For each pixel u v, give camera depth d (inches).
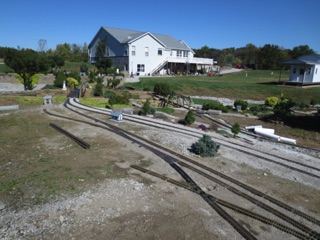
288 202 283.1
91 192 276.4
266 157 424.2
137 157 386.0
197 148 413.1
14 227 217.2
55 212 239.5
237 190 297.0
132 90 1202.0
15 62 1103.0
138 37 1893.5
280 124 749.3
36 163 352.8
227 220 239.3
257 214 249.4
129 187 290.7
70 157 377.7
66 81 1235.2
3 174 317.1
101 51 2092.8
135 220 232.8
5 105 774.5
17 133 499.5
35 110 731.4
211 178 323.3
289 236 224.7
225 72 2564.0
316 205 280.5
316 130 689.0
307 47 3383.4
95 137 478.3
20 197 264.2
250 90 1355.8
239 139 556.4
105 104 829.2
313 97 1183.6
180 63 2279.8
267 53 3021.7
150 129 551.8
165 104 981.2
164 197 274.4
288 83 1519.4
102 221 229.1
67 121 604.1
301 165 401.7
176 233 218.8
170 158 384.2
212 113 859.4
